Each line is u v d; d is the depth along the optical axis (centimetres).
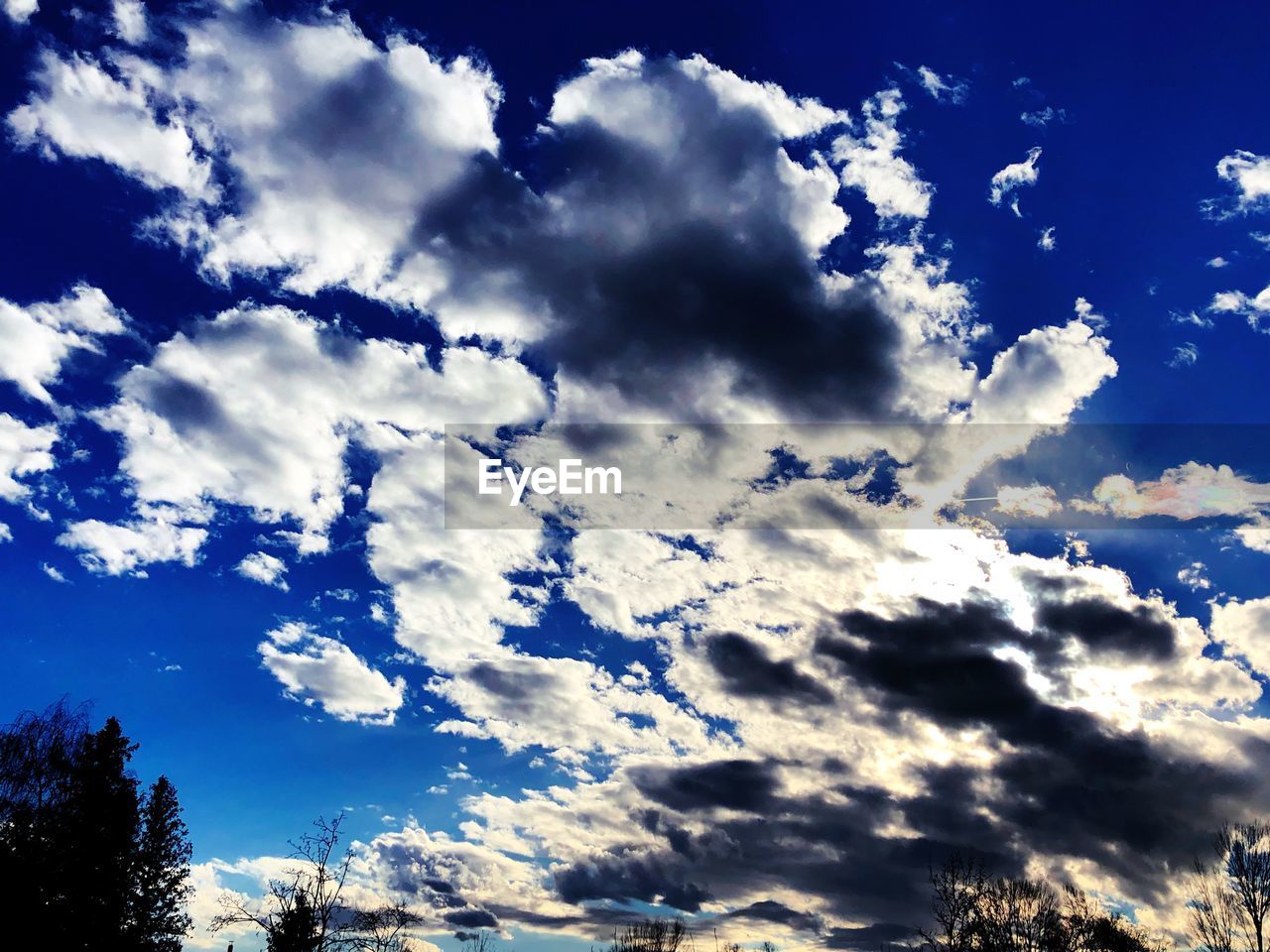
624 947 8156
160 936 5822
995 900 5906
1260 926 5088
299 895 4641
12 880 5000
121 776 5831
